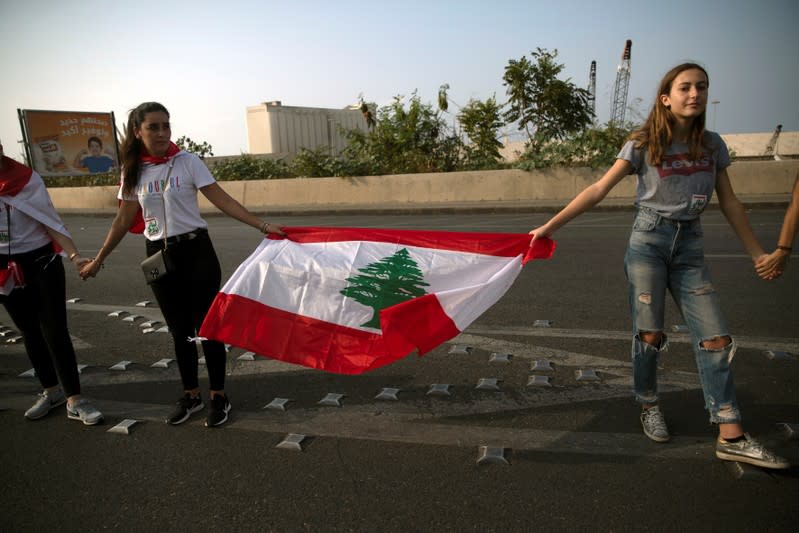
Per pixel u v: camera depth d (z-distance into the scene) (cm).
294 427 352
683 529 244
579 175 1544
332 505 271
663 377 398
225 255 953
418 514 262
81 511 275
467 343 483
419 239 361
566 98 1950
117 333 560
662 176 284
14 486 299
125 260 983
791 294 578
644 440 318
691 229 291
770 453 277
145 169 338
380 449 321
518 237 347
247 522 262
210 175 351
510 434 332
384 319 330
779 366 406
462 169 1822
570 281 677
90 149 2553
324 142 2897
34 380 451
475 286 333
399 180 1702
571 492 274
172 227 337
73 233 1445
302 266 353
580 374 408
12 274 349
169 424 362
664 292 299
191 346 363
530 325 524
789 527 243
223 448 330
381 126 1889
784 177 1392
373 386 408
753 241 288
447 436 333
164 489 291
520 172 1585
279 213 1653
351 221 1412
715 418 287
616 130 1562
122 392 419
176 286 347
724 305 550
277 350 344
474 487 282
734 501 262
